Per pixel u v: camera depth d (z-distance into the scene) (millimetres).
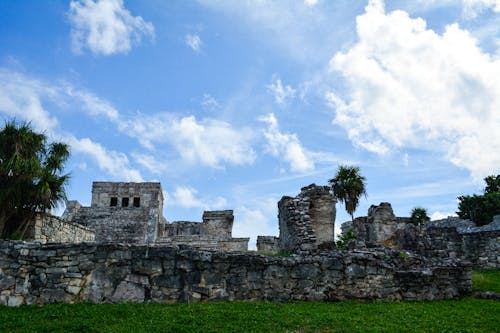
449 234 28812
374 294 19672
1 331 14328
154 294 18172
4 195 21656
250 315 16281
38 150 23688
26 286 17781
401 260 21047
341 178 38844
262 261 19188
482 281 22891
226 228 52969
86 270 18156
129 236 48406
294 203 26172
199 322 15391
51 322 15344
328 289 19406
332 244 23922
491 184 65250
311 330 15039
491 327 15961
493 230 28016
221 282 18719
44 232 24000
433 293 20172
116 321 15492
